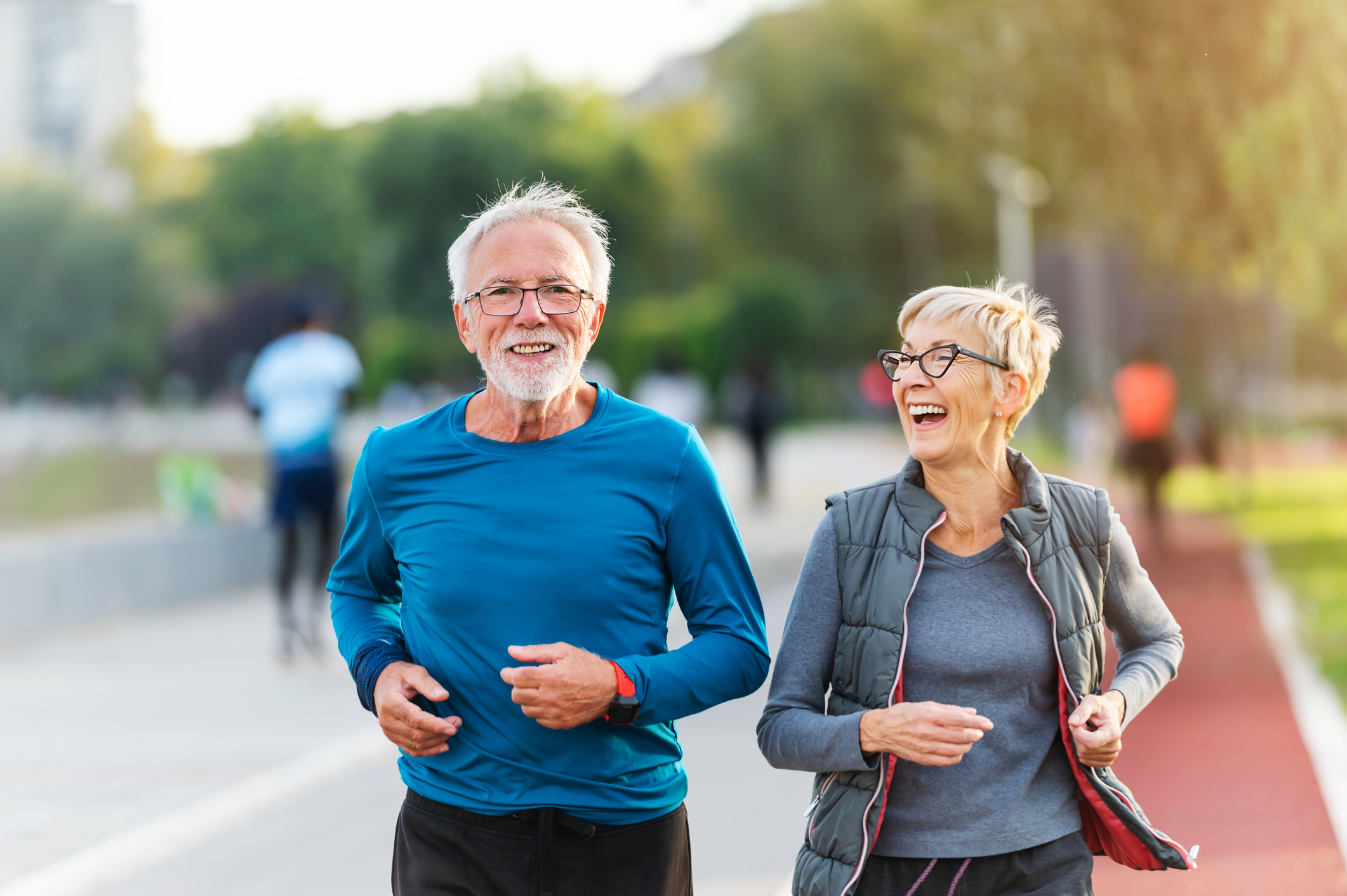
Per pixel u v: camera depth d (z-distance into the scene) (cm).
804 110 10431
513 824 579
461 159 11519
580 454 591
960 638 562
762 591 2438
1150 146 2692
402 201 11644
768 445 4231
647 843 592
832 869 565
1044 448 6425
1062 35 2736
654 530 588
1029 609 568
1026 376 573
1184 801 1188
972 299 573
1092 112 2758
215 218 16750
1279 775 1250
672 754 606
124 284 13612
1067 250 3822
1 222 13362
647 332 12181
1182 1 2505
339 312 14288
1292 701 1548
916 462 583
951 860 562
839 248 11131
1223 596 2366
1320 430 7975
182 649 2053
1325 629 1978
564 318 588
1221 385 5216
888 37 10081
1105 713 555
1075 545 577
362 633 617
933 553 577
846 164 10325
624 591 580
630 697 556
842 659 574
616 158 12319
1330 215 2616
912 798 564
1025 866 563
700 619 596
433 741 577
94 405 13788
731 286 11650
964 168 3912
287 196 16525
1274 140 2527
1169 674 595
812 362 11831
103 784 1302
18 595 2169
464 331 617
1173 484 5103
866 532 577
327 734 1497
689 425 609
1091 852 592
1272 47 2444
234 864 1065
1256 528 3475
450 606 580
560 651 551
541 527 580
